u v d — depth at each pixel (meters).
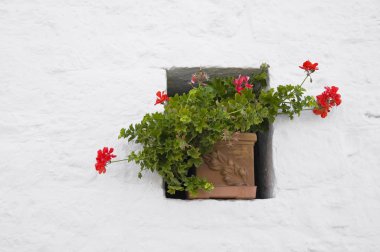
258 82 3.21
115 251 2.85
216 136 2.79
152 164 2.76
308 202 3.03
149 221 2.89
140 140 2.79
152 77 3.06
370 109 3.17
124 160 2.92
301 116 3.12
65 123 2.96
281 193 3.02
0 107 2.94
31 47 3.03
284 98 3.01
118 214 2.88
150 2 3.14
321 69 3.20
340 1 3.29
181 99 2.88
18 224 2.84
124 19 3.11
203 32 3.15
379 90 3.21
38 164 2.90
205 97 2.89
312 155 3.08
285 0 3.25
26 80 2.99
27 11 3.06
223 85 3.06
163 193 2.93
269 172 3.13
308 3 3.26
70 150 2.94
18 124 2.93
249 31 3.19
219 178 2.93
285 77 3.16
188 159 2.89
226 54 3.15
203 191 2.91
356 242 3.01
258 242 2.94
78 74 3.02
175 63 3.10
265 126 3.08
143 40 3.10
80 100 2.99
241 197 2.95
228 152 2.94
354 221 3.03
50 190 2.88
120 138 2.96
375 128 3.15
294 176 3.05
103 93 3.01
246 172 2.95
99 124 2.98
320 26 3.25
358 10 3.29
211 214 2.93
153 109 3.03
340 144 3.11
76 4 3.10
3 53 3.00
